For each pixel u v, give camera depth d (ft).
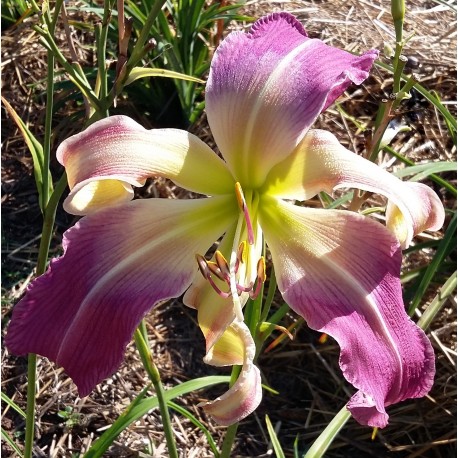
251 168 1.13
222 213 1.14
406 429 1.96
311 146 1.11
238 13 2.65
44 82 2.55
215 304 1.09
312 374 2.07
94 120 1.16
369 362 1.01
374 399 0.99
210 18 2.35
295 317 2.09
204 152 1.14
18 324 0.98
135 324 1.01
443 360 1.98
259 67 1.11
